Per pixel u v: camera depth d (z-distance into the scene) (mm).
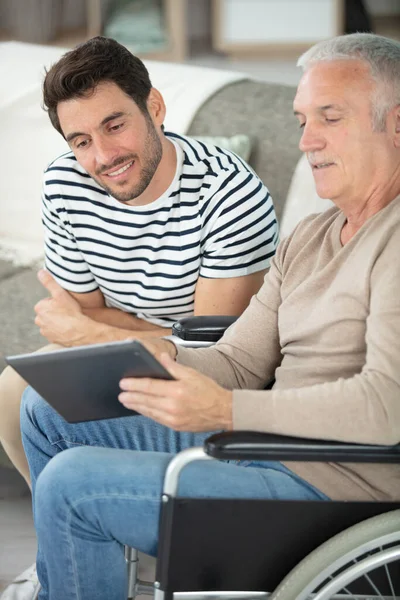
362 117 1651
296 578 1537
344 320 1672
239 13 7617
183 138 2240
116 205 2186
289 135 2914
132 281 2270
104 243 2230
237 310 2252
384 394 1526
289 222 2770
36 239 3240
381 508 1585
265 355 1933
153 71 3189
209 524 1566
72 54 2004
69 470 1632
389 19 8156
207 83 3113
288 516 1574
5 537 2549
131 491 1623
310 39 7574
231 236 2189
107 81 1993
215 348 1939
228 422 1587
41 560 1782
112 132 2025
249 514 1566
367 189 1693
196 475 1646
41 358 1571
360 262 1661
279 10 7551
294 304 1785
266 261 2270
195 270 2230
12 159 3234
